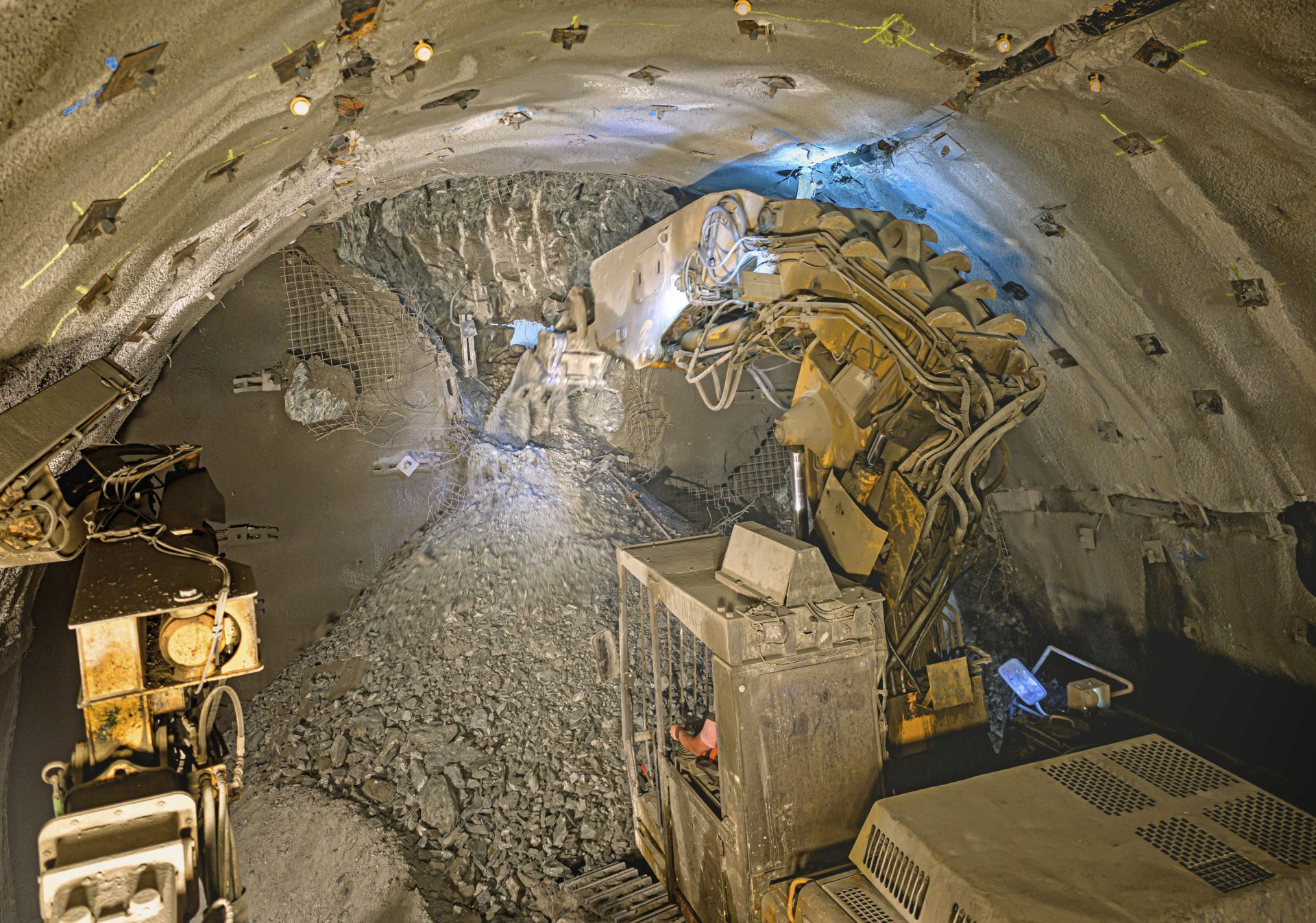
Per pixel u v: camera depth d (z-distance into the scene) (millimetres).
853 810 3279
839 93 4035
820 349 4043
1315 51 2473
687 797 3816
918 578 3824
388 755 5762
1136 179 3559
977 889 2273
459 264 8875
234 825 5668
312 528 7602
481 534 7688
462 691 6223
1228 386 4070
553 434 9031
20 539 2564
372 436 7754
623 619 4676
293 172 4031
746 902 3148
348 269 7609
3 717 4883
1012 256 4812
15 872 4922
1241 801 2596
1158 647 5324
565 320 8125
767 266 3984
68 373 3643
